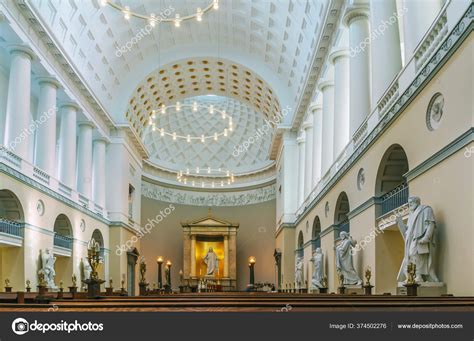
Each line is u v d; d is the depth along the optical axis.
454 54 7.57
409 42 10.11
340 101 16.52
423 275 8.12
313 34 19.08
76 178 23.58
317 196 18.92
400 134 10.00
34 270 15.69
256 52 25.75
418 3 10.02
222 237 32.75
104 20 20.52
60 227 19.55
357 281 12.77
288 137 26.70
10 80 15.58
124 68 25.03
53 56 17.48
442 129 8.04
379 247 11.53
